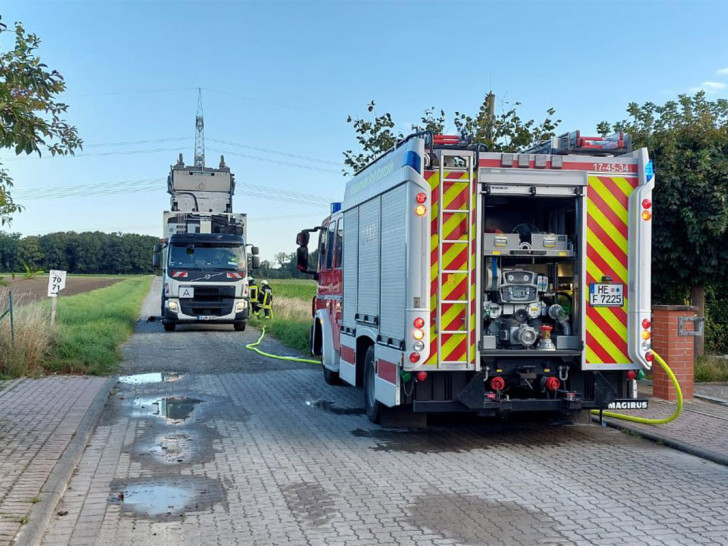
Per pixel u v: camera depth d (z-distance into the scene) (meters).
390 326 7.59
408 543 4.63
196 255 22.12
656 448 7.45
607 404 7.44
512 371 7.32
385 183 7.88
